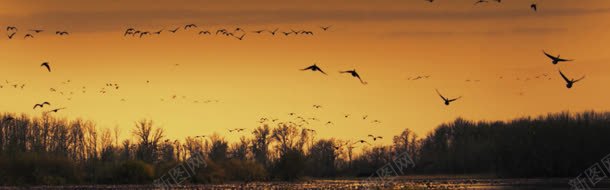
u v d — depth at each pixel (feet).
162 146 655.76
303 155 636.48
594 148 618.44
